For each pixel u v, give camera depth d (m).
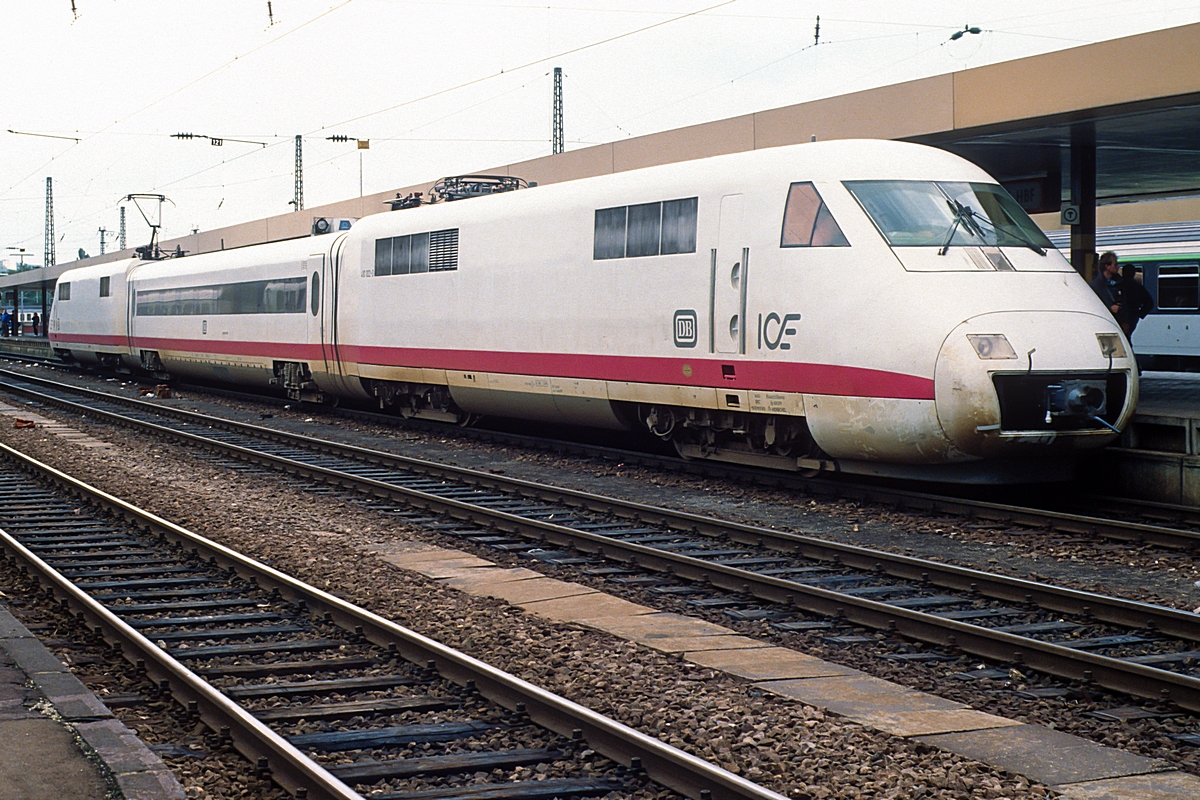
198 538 10.36
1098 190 21.53
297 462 15.79
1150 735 5.72
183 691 6.30
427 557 10.29
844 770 5.18
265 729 5.36
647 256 14.54
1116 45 12.59
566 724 5.64
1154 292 26.69
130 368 37.12
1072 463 12.53
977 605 8.37
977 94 14.07
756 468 14.90
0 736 5.30
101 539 11.24
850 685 6.53
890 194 12.48
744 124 17.69
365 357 20.92
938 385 11.30
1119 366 11.75
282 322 24.12
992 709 6.18
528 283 16.56
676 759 4.95
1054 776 5.15
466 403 18.89
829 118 16.11
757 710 6.01
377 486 13.67
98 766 4.93
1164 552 9.97
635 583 9.18
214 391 31.95
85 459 17.66
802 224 12.70
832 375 12.14
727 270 13.41
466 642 7.42
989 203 12.84
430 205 19.77
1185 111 13.12
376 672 6.85
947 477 12.35
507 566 9.97
